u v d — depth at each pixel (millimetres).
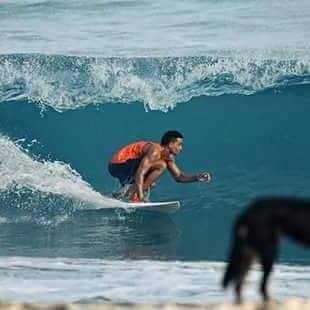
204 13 97875
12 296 46562
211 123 92438
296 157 89000
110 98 94750
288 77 93562
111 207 73125
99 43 98062
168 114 93688
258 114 92750
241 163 88562
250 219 38500
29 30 100438
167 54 95312
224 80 94125
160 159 72750
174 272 54719
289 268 57094
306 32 95062
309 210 38562
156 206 72938
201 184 80438
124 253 63125
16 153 81938
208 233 71438
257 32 96062
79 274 53562
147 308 37812
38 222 71688
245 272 38469
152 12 99188
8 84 96000
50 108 94250
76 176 80438
